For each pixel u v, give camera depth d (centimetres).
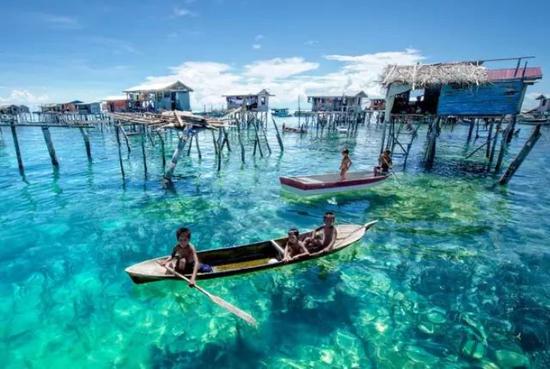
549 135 5441
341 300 793
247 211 1431
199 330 688
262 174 2197
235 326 701
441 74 1914
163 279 764
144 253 1038
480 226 1274
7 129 6147
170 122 1833
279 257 884
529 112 6906
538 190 1820
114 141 4100
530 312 758
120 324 704
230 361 606
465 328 702
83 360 606
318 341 659
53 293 816
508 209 1487
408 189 1798
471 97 2027
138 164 2511
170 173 1794
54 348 634
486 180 2034
